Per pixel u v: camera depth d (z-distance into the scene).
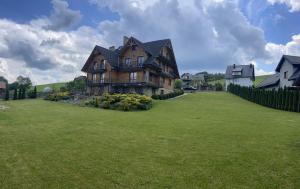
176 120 16.86
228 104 29.77
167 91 47.12
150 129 13.38
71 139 10.91
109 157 8.43
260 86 44.06
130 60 40.84
